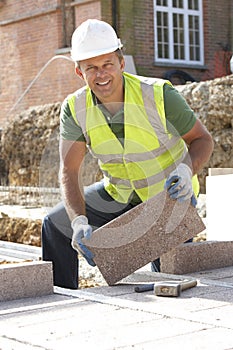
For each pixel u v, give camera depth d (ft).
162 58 72.84
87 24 17.42
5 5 76.95
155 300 15.81
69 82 70.69
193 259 19.16
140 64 70.74
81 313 14.73
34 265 16.52
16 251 32.60
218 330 13.19
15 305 15.66
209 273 19.02
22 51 75.87
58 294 16.71
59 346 12.45
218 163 47.65
